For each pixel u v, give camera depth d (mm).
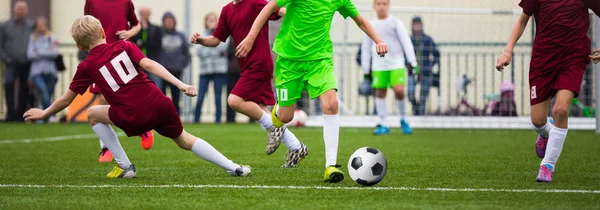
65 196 11531
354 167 12625
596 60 13023
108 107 13305
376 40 13758
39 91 35438
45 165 16500
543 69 13312
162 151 20188
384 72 27516
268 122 16172
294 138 15820
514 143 23344
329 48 13805
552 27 13078
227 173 14609
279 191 11969
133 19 18109
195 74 40156
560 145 13227
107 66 12680
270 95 17047
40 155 19094
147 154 19266
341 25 34281
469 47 34000
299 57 13672
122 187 12492
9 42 35688
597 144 22469
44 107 35594
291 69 13828
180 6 41375
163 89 34531
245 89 16250
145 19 33562
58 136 26578
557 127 13203
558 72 13148
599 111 27969
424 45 31312
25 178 13898
